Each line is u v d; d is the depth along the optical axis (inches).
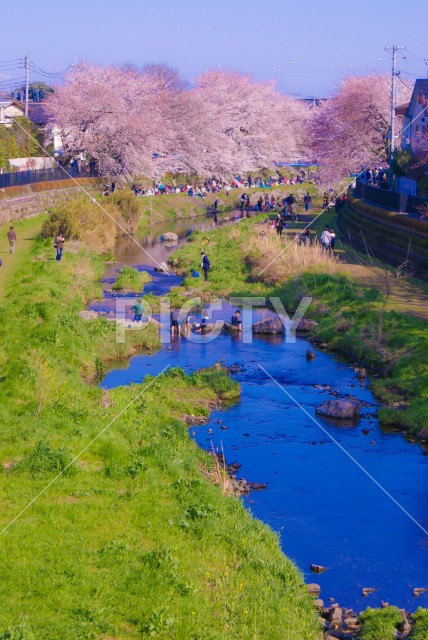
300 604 593.6
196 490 745.0
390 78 3442.4
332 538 725.3
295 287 1686.8
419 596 635.5
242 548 652.1
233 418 1037.2
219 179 4261.8
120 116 3469.5
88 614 522.6
